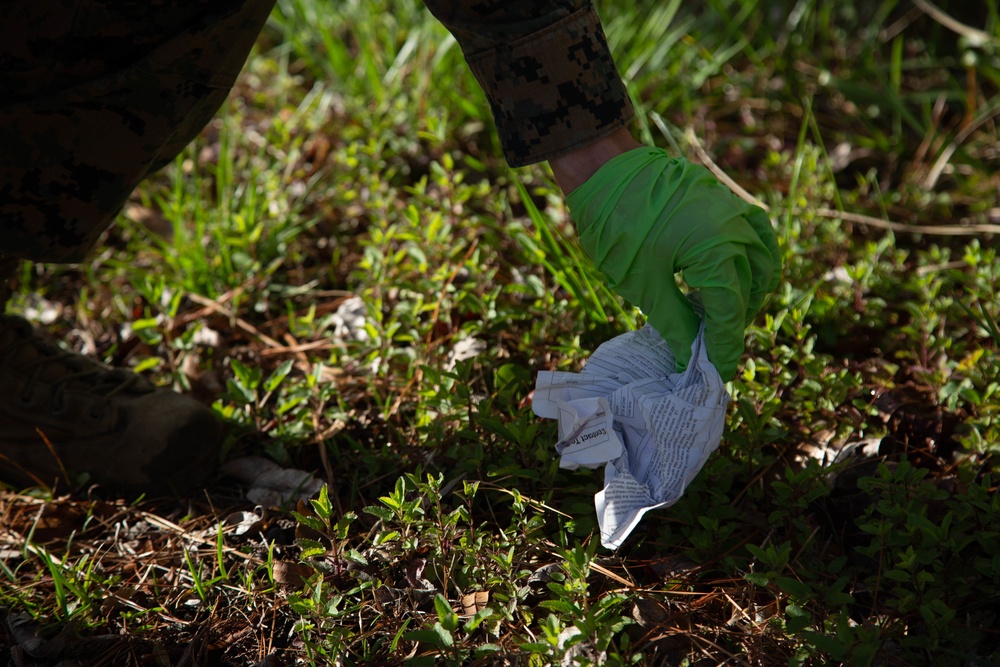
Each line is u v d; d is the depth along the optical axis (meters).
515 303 2.40
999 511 1.58
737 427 1.89
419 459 1.94
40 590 1.75
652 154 1.45
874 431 1.94
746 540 1.73
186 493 1.99
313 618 1.56
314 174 3.01
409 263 2.54
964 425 1.94
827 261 2.58
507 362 2.20
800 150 2.62
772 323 2.01
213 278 2.55
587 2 1.42
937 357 2.17
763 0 3.81
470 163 2.88
